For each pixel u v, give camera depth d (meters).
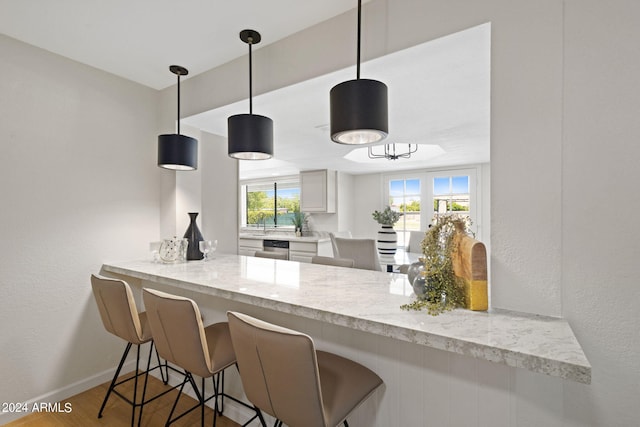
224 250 2.82
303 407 0.93
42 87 1.91
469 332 0.93
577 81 1.03
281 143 3.47
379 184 5.71
